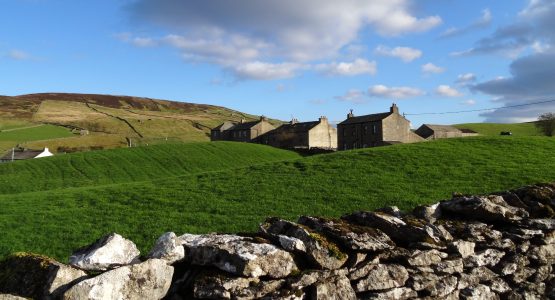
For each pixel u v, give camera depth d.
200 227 19.83
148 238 18.31
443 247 8.66
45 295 5.21
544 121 112.06
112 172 57.47
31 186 49.97
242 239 7.09
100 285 5.37
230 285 6.12
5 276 5.66
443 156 37.12
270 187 28.83
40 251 16.89
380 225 8.61
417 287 7.93
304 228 7.56
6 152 106.69
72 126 170.50
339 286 7.03
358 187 27.58
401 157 37.53
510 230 9.95
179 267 6.64
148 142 152.25
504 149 39.75
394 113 97.25
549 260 10.17
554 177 27.55
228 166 63.81
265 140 123.81
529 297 9.53
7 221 21.81
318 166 36.00
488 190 25.34
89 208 24.66
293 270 6.82
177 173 58.34
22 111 198.38
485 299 8.80
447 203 10.33
